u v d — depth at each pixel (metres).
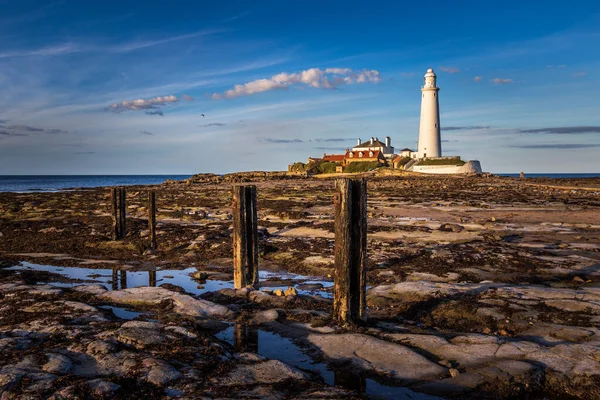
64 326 10.09
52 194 74.06
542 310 11.39
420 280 15.53
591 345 9.09
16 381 7.34
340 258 10.95
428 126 114.75
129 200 54.31
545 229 27.19
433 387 7.90
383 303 12.77
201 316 11.60
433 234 24.81
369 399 7.54
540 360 8.62
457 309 11.64
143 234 25.77
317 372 8.57
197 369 8.12
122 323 10.44
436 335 10.08
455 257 18.50
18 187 125.88
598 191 61.12
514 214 35.38
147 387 7.39
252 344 9.90
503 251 19.59
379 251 20.20
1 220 34.25
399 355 9.04
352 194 10.88
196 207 45.06
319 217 33.91
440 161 111.62
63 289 14.06
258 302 12.96
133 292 13.39
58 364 8.02
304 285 15.91
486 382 7.93
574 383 7.82
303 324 11.06
